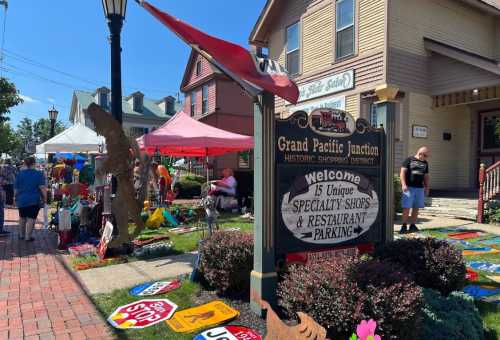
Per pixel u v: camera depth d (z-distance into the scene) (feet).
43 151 39.52
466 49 40.29
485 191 29.22
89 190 37.47
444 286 12.26
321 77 41.75
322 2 41.42
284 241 12.46
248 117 71.05
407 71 35.58
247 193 42.93
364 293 9.00
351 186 14.05
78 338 10.43
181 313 12.03
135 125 119.24
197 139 31.81
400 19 35.17
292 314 9.83
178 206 36.06
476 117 38.45
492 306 12.22
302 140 12.86
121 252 20.03
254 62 11.26
